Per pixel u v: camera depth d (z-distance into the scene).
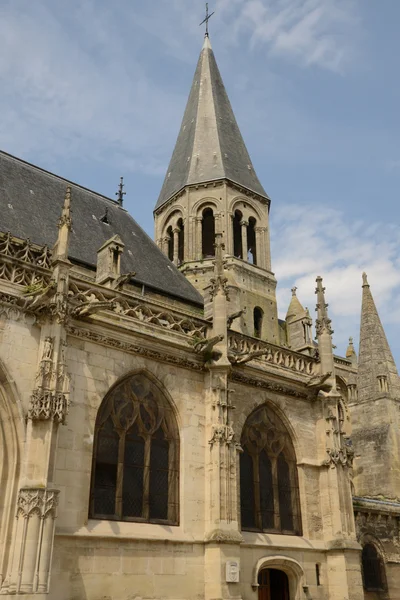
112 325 21.28
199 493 21.81
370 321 50.72
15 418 18.00
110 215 36.09
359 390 47.84
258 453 24.78
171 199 51.94
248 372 25.34
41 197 32.25
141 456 21.11
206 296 28.72
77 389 19.84
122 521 19.72
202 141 53.78
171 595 19.69
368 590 29.27
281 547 23.25
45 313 19.45
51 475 17.42
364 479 44.44
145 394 22.00
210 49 62.62
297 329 49.56
